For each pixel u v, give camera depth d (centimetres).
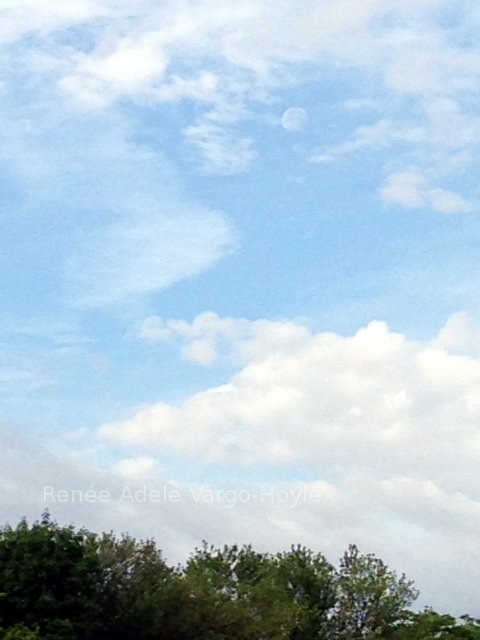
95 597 6506
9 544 6388
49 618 6141
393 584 8712
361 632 8500
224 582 8006
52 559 6312
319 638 8238
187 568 7950
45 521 6581
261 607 7619
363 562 8800
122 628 6662
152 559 6975
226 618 7000
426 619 8825
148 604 6656
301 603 8294
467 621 9050
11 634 5638
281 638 7294
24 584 6238
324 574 8638
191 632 6756
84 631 6341
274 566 8544
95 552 6712
